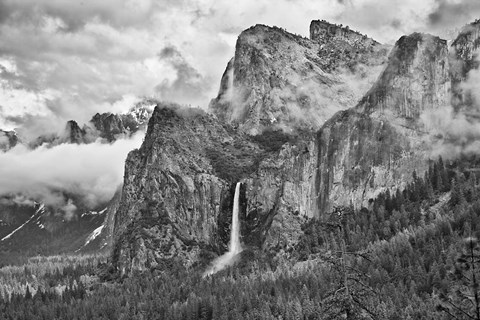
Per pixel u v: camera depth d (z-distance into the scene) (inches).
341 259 3110.2
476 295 2758.4
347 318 3006.9
